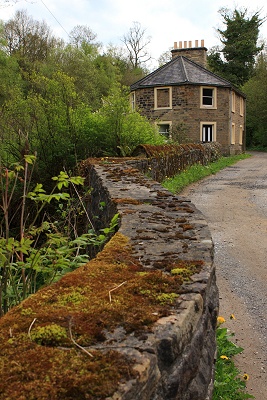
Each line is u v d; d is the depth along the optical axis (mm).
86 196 6988
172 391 1467
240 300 4707
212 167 18422
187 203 3990
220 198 11094
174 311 1618
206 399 1879
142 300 1690
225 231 7684
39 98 10773
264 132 40281
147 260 2230
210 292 2125
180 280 1929
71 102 11250
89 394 1117
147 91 26000
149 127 13164
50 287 1787
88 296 1694
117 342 1365
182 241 2627
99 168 7180
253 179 15102
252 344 3768
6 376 1161
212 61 44719
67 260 2893
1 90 11219
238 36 44281
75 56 30734
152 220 3230
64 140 10578
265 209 9656
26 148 3543
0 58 22156
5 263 2623
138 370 1225
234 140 29141
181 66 26453
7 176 2768
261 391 3107
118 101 11727
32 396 1085
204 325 1931
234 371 3238
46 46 32719
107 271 2006
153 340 1391
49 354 1266
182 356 1580
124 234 2779
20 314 1528
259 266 5801
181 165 14734
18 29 32375
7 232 2695
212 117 26406
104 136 11742
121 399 1123
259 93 39469
